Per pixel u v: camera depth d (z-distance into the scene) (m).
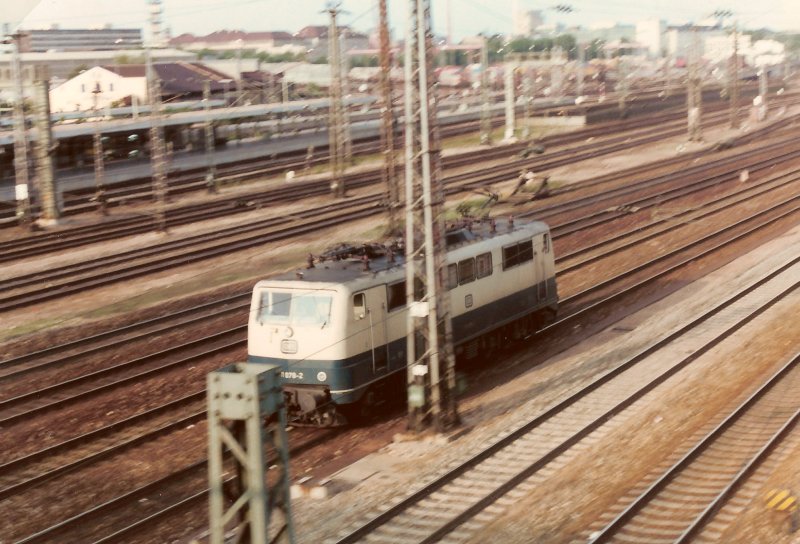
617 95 127.06
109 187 69.44
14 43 55.09
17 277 41.16
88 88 103.06
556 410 22.64
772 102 125.19
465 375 26.55
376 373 22.73
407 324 23.05
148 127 79.31
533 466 19.20
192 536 17.02
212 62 115.19
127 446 21.53
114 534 16.81
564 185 61.88
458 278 25.41
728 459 19.50
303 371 22.03
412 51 20.64
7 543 17.12
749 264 39.19
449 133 99.94
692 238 45.00
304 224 51.62
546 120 103.44
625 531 16.45
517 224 29.16
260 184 70.38
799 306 31.91
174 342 30.89
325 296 21.92
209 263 43.56
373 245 24.55
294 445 21.64
